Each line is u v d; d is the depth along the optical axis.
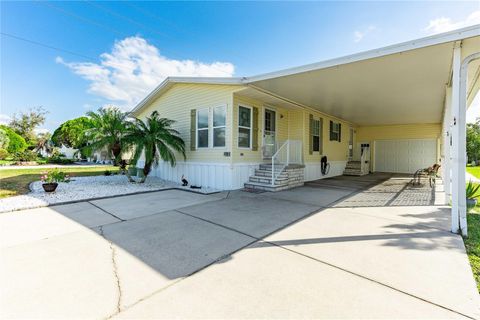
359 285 2.38
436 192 8.16
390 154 15.90
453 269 2.71
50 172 8.26
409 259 2.97
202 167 9.34
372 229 4.17
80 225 4.36
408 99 8.84
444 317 1.91
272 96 8.76
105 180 10.80
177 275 2.58
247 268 2.74
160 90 11.02
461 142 3.96
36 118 32.84
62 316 1.91
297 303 2.08
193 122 9.70
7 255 3.06
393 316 1.92
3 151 22.70
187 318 1.89
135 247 3.35
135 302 2.09
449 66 5.34
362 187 9.30
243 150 8.82
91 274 2.58
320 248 3.32
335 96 8.61
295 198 7.00
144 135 9.02
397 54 4.67
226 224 4.45
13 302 2.08
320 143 12.20
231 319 1.88
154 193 7.80
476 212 5.43
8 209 5.30
